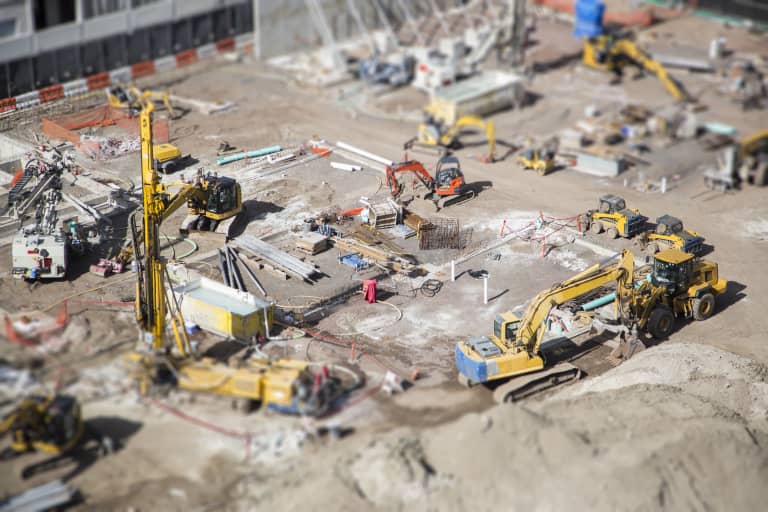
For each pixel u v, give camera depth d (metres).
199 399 38.09
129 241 50.38
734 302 49.22
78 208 53.38
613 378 41.97
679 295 47.12
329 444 36.19
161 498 33.06
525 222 56.66
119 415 36.91
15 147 60.22
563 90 83.56
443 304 47.50
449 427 35.88
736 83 85.56
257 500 33.09
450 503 32.91
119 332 42.44
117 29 79.62
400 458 33.97
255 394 37.44
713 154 72.88
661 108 80.50
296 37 87.75
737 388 41.78
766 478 35.66
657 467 34.38
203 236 52.62
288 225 54.72
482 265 51.44
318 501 32.41
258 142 66.38
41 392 37.22
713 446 36.00
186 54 82.31
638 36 98.19
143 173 40.50
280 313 45.62
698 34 100.69
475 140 71.12
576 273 50.81
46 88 73.06
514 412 35.62
